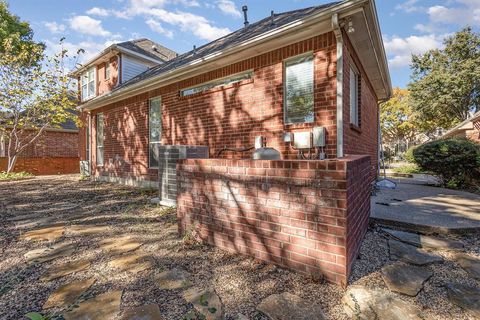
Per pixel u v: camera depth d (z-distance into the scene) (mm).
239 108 5555
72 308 1934
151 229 3811
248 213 2717
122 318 1810
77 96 13125
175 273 2475
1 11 14789
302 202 2326
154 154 7914
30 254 2986
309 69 4598
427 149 7656
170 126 7219
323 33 4324
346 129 4336
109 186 8344
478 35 21875
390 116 26031
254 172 2658
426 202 4777
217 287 2215
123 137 8992
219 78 6020
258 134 5207
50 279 2400
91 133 10969
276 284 2221
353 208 2404
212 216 3064
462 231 3154
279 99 4875
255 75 5273
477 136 12945
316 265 2250
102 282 2338
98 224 4109
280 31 4359
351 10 3719
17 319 1831
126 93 8312
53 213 4863
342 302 1951
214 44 8820
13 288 2250
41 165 15500
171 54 15039
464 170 7090
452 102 21656
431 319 1754
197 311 1889
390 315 1789
